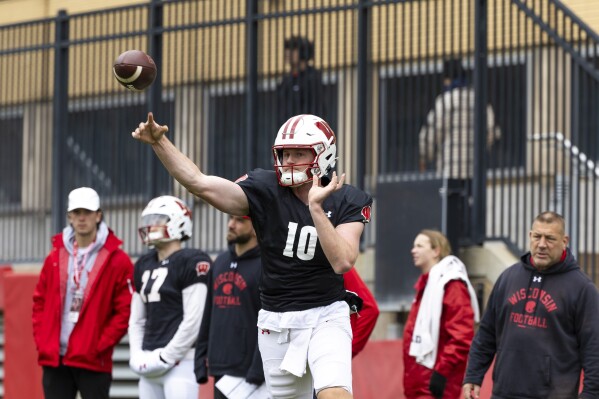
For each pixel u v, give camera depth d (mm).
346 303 25438
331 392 24438
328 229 23344
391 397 39281
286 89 47250
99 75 52375
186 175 23672
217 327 32969
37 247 54188
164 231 35906
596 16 49469
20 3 65812
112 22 56531
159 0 51062
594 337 28516
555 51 41000
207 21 52125
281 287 25062
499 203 43531
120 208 51781
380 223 43500
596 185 40125
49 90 54875
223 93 48719
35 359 47938
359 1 45688
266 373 25859
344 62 46000
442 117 43250
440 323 33906
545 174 42375
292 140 24156
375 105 45250
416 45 47188
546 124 42062
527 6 42562
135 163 51406
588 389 28406
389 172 44531
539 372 29016
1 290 50969
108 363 38094
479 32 43031
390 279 43062
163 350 35438
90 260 38062
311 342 24938
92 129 52656
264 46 49625
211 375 33094
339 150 46438
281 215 24641
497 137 43281
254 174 24844
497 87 44562
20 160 55156
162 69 50938
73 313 37781
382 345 39719
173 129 50500
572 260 29328
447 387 33188
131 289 38250
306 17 46906
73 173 53125
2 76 56219
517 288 29719
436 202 42156
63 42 53688
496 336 30359
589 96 40281
